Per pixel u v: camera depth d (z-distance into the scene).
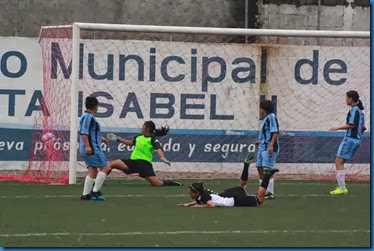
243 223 34.94
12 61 60.59
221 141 62.44
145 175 52.91
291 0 66.19
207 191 40.94
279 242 30.27
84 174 60.12
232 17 65.94
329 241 30.69
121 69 61.47
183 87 62.06
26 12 63.28
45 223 34.44
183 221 35.25
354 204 43.59
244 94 62.78
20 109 60.59
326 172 63.69
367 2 66.50
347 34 59.06
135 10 64.75
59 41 60.97
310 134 63.50
